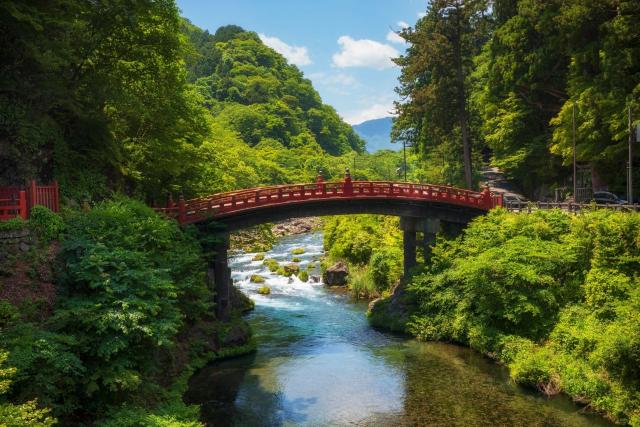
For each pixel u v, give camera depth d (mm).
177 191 36219
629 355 19703
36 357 13805
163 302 18406
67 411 15039
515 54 48281
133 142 32281
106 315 16109
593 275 25094
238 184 70000
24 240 18109
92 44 26078
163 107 30438
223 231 32000
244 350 29328
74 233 19609
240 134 140375
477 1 47031
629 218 25266
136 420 15984
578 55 40500
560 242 29266
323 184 34500
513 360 25594
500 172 60969
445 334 31219
